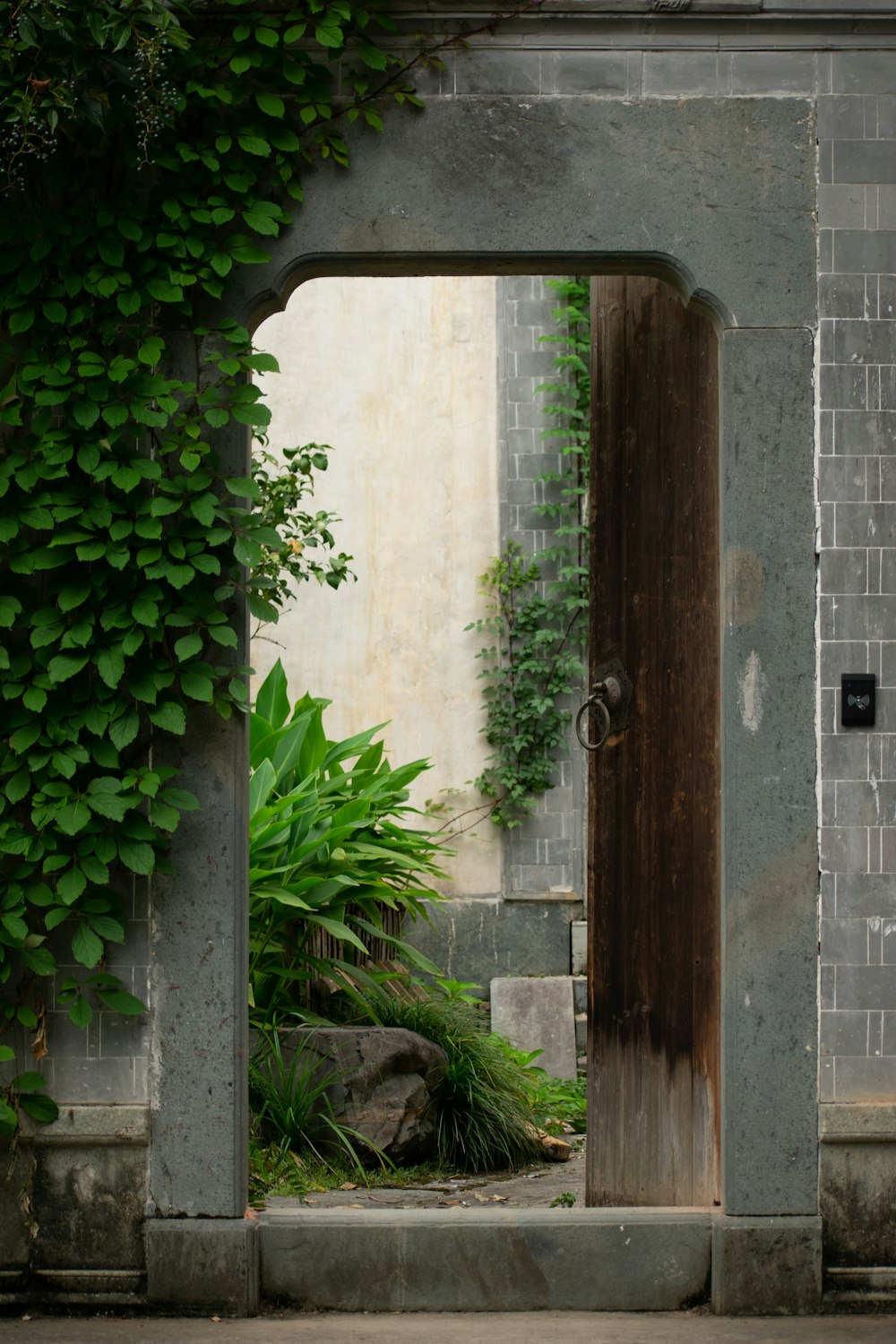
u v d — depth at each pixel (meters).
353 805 6.61
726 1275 4.18
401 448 9.44
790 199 4.27
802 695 4.26
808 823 4.25
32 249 4.04
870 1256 4.22
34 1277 4.18
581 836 9.28
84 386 4.05
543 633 9.26
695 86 4.27
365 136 4.22
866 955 4.25
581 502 9.41
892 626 4.27
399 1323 4.08
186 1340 3.91
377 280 9.47
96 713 4.07
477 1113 5.97
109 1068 4.20
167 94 3.96
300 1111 5.49
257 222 4.11
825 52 4.29
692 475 4.64
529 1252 4.23
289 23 4.17
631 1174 4.84
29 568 4.06
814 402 4.28
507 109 4.24
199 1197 4.18
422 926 9.18
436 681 9.36
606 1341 3.91
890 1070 4.24
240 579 4.18
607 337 5.16
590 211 4.24
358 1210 4.36
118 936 4.07
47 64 3.93
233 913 4.20
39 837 4.06
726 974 4.24
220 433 4.20
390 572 9.41
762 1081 4.22
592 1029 5.09
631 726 4.95
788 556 4.27
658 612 4.82
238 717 4.23
